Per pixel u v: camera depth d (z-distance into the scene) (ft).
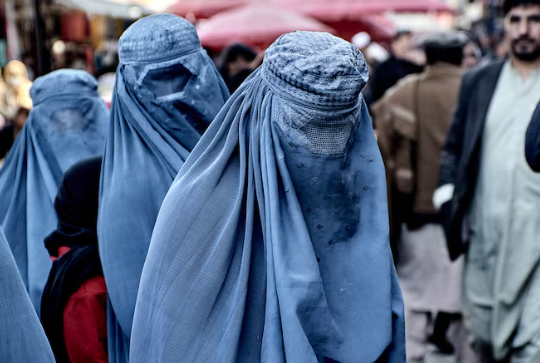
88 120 9.64
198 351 5.53
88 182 7.48
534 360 11.07
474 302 12.24
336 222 5.83
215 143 5.85
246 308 5.65
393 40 25.36
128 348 6.81
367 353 5.68
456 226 12.22
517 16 11.18
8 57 27.71
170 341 5.56
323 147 5.57
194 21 41.88
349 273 5.81
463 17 73.20
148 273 5.74
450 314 14.10
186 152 7.16
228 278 5.64
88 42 31.55
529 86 11.32
